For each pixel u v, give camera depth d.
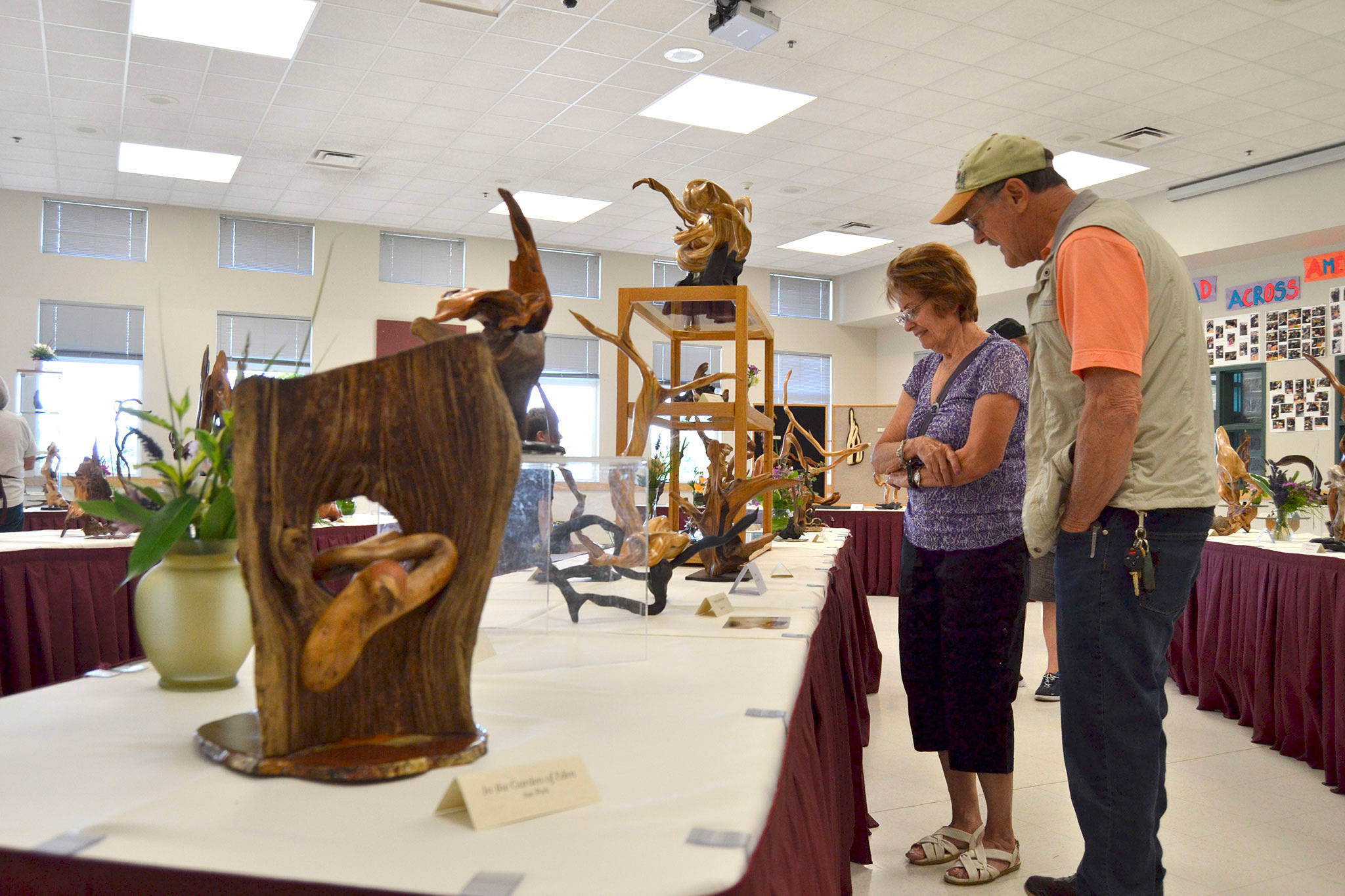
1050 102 6.91
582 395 11.90
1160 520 1.47
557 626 1.28
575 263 11.91
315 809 0.68
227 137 7.89
